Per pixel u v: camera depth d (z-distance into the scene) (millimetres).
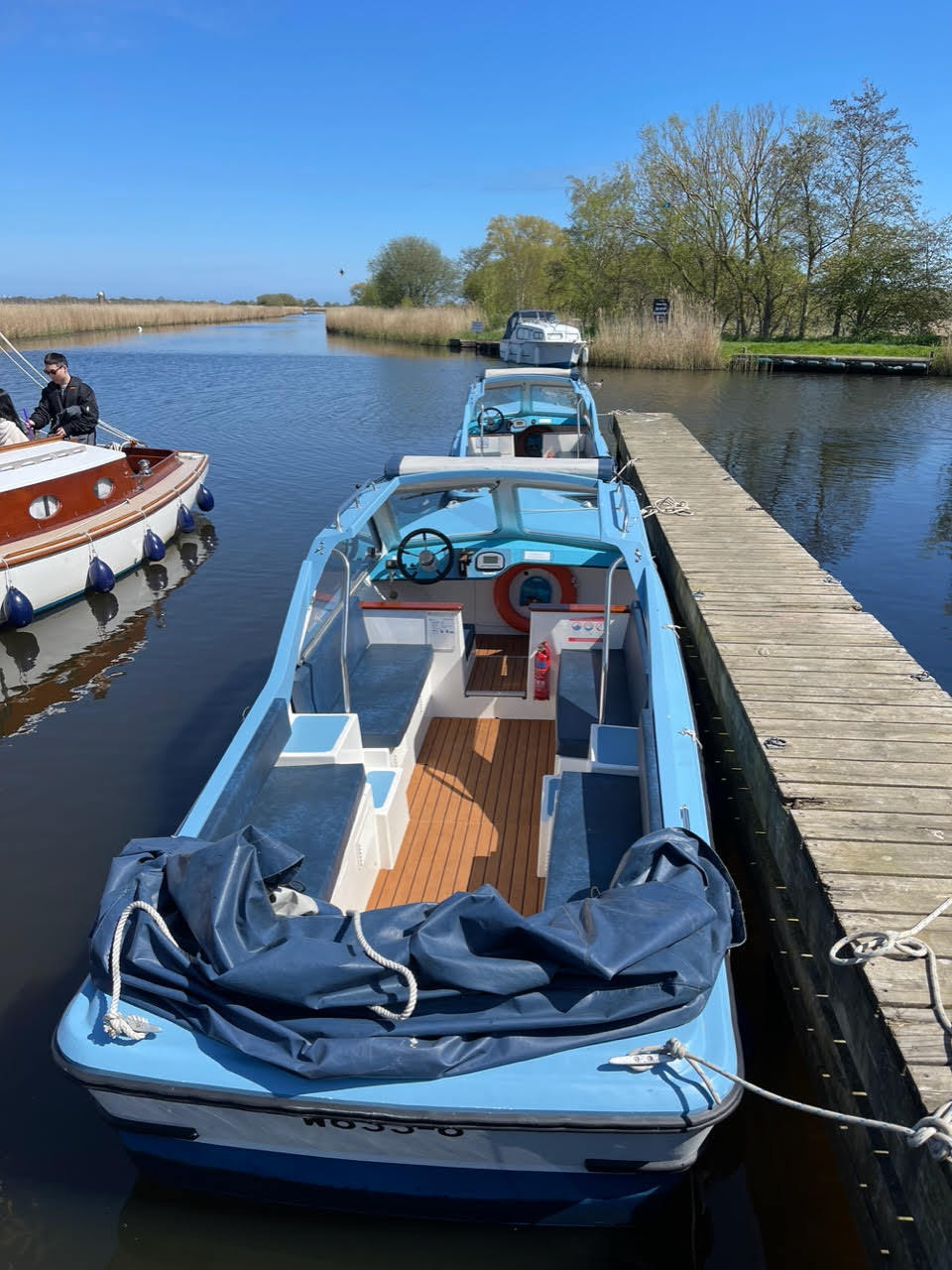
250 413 22125
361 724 5117
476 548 6848
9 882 5180
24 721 7238
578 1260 3051
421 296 58781
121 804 6012
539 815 4910
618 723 4957
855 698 5355
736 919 3033
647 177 38812
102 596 10219
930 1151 2463
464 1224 3070
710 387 26359
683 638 7938
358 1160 2859
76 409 11227
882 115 35594
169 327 67875
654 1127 2518
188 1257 3129
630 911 2746
